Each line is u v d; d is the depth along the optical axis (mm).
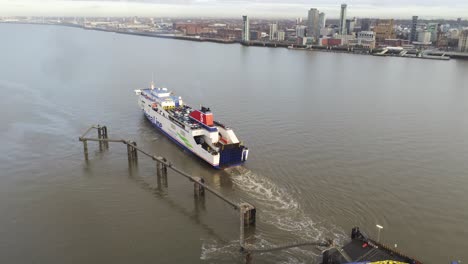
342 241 58688
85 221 63250
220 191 74875
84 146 90625
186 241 58625
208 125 92688
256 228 62125
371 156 93750
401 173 83875
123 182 77750
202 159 89688
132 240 58469
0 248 55812
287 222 64000
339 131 114125
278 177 81500
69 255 54688
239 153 86688
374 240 59062
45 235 59156
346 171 84562
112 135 106812
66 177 79188
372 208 68812
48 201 69375
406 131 115688
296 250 56750
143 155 93000
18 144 96625
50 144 97812
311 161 90000
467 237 60562
